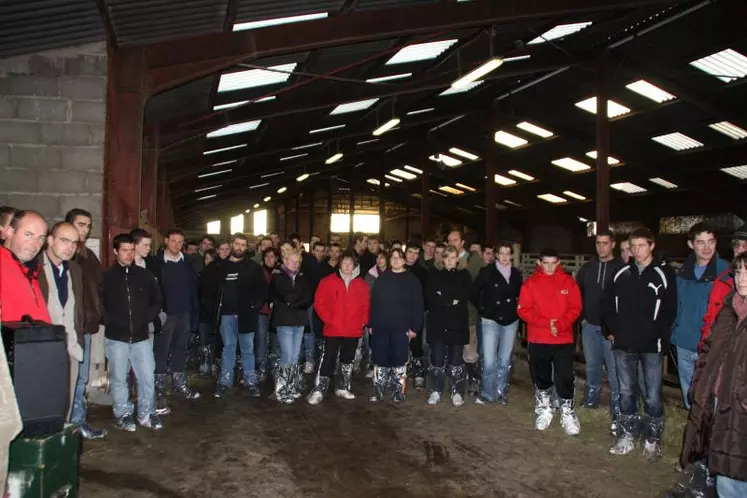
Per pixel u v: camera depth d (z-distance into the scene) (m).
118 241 4.90
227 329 6.44
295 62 8.72
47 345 2.73
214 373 7.43
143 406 5.12
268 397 6.33
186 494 3.74
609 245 5.50
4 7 4.86
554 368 5.18
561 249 29.98
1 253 3.06
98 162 6.08
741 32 11.50
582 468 4.27
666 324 4.39
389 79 11.52
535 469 4.24
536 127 19.91
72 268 4.25
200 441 4.78
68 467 2.76
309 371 7.68
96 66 6.09
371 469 4.22
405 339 6.21
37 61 5.98
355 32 7.18
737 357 3.00
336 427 5.23
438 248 6.78
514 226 32.59
